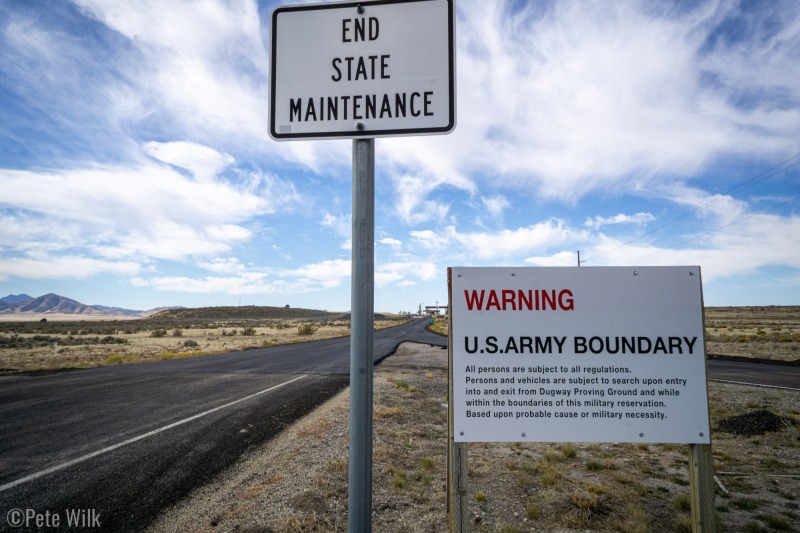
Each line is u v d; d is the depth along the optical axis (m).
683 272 2.71
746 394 11.42
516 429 2.65
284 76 2.02
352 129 1.96
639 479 5.43
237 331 68.00
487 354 2.69
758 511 4.64
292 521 3.94
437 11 1.97
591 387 2.66
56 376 14.62
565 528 4.14
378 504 4.52
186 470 5.38
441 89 1.94
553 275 2.71
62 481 5.01
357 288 1.83
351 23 2.00
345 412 8.60
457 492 2.64
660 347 2.67
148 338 49.50
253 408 9.06
